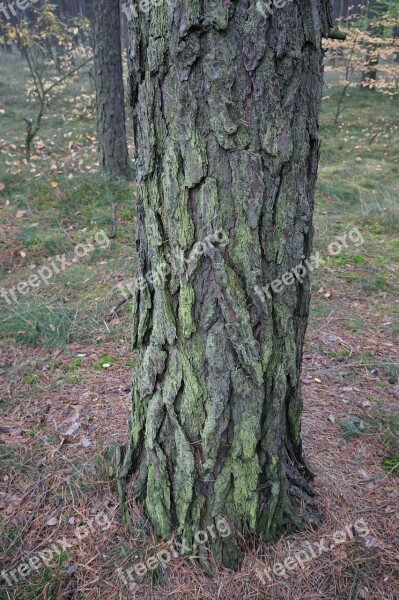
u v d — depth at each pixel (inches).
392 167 305.0
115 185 243.8
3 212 219.5
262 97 52.2
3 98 438.6
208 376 62.4
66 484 85.4
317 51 55.9
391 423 104.2
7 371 124.3
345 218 226.4
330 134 379.6
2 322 146.3
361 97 495.8
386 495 83.9
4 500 82.9
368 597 67.2
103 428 100.3
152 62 53.2
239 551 69.9
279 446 69.4
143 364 68.9
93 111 399.2
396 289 169.5
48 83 441.7
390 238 211.8
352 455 93.7
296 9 51.4
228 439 65.2
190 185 54.9
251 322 60.2
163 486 70.5
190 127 52.9
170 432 68.0
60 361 129.0
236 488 67.2
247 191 54.6
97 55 232.7
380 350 134.5
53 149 301.6
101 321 147.9
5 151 285.1
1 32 449.4
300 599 66.6
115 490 82.4
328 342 138.1
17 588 69.0
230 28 49.5
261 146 53.7
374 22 391.9
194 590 67.6
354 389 117.1
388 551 73.1
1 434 99.8
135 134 61.4
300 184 58.6
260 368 62.3
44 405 109.8
